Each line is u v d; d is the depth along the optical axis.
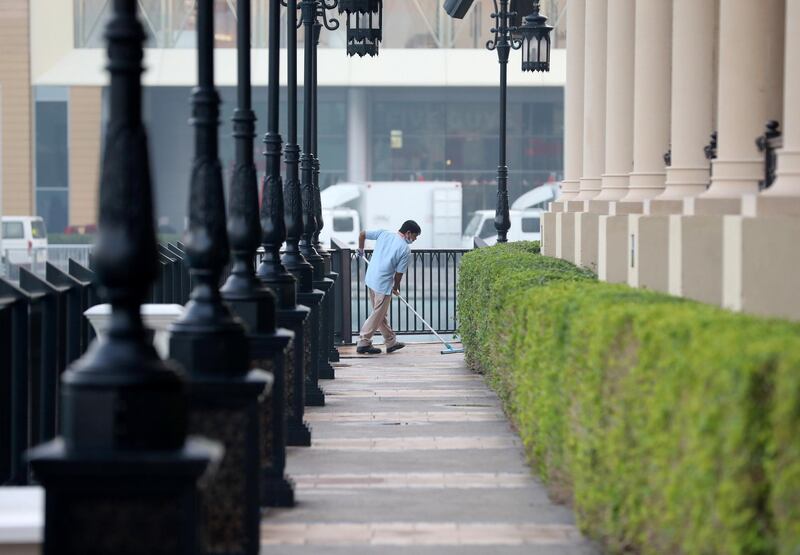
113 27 19.23
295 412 47.41
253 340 36.16
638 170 61.03
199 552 19.17
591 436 29.72
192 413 28.61
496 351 54.91
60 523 18.92
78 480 18.84
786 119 35.19
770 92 42.75
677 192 51.75
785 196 34.00
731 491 19.08
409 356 84.12
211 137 29.44
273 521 34.84
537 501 37.38
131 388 19.03
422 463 43.84
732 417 19.19
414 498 37.94
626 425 26.66
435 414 56.00
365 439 49.09
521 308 42.75
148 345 19.64
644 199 58.16
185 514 18.95
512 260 62.41
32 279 37.28
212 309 29.09
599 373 28.75
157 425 19.14
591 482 29.98
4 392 33.56
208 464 18.89
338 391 64.75
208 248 29.09
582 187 78.19
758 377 18.84
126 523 18.97
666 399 22.94
